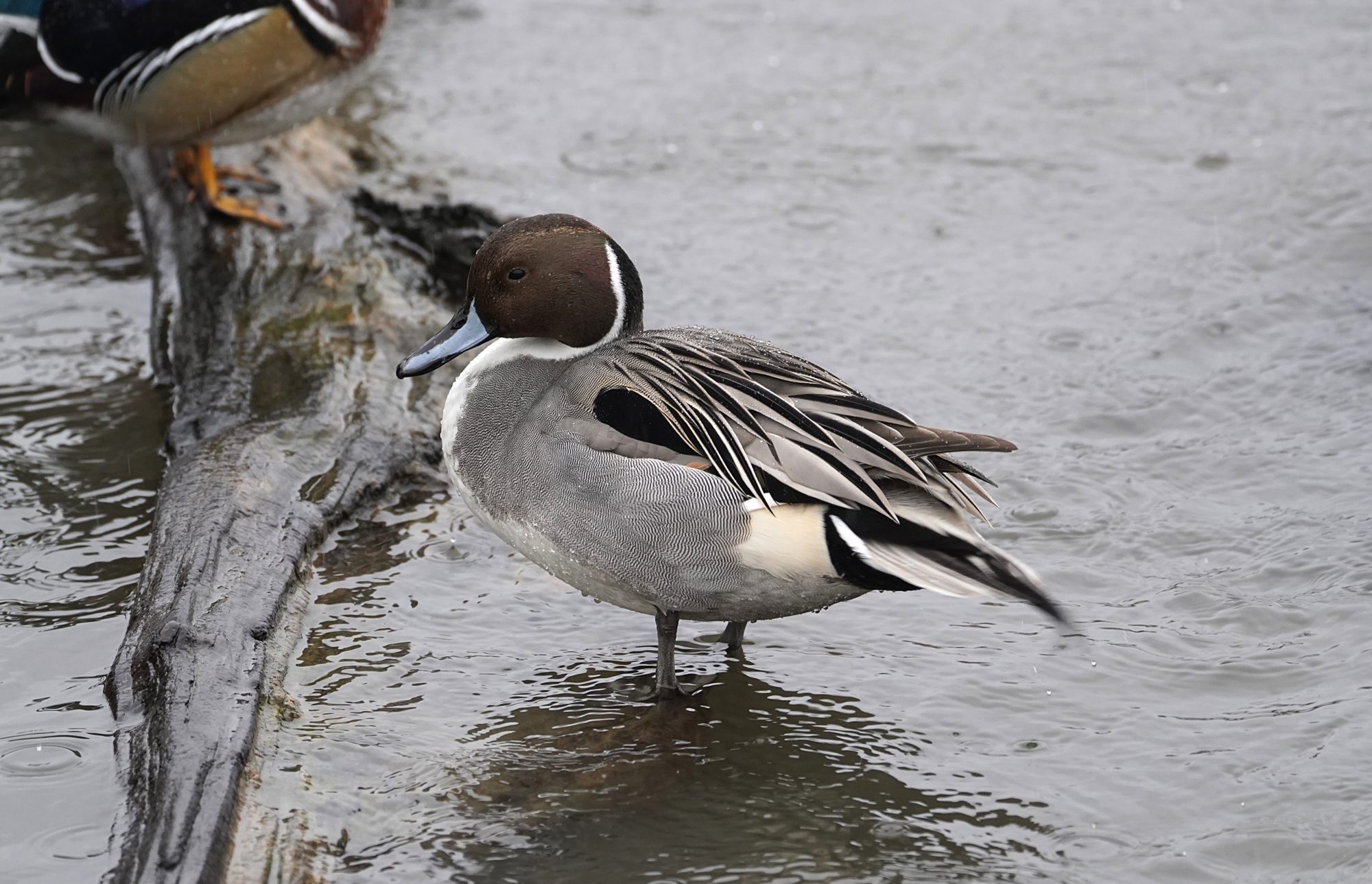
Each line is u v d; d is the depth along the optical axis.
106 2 13.10
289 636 9.07
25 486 11.10
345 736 8.25
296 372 11.85
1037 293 13.91
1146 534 10.30
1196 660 8.97
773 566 8.03
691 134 17.34
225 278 13.28
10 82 13.67
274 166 15.41
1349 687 8.59
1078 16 20.23
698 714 8.63
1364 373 12.14
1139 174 16.11
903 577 7.64
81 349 13.46
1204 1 20.55
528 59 19.45
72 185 16.69
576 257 8.93
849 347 13.11
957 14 20.42
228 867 7.02
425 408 11.61
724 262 14.67
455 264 14.02
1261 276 13.89
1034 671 8.98
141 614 8.88
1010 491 10.89
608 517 8.26
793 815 7.76
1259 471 10.97
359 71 13.90
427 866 7.32
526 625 9.52
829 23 20.30
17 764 7.95
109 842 7.36
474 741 8.32
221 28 13.07
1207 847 7.42
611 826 7.66
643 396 8.34
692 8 20.91
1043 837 7.56
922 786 7.98
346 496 10.45
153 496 11.00
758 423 8.06
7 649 9.07
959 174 16.31
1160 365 12.57
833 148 16.95
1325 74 18.22
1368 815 7.54
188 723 7.77
